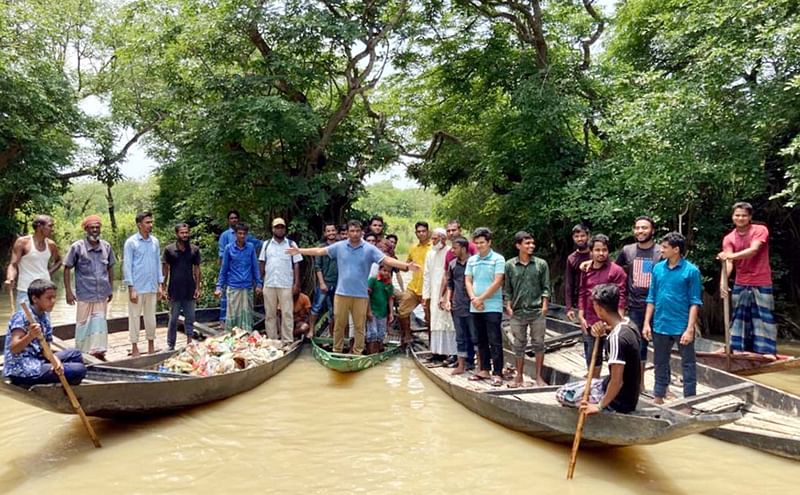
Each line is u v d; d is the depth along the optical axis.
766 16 8.23
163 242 18.58
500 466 4.95
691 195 9.77
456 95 15.41
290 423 6.03
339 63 13.81
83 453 5.16
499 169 13.80
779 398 5.66
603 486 4.54
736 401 5.88
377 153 14.37
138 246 7.83
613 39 14.40
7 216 18.66
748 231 6.64
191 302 8.34
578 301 7.08
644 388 6.19
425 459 5.11
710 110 8.98
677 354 7.67
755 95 8.41
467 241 7.25
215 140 11.95
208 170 12.00
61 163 17.88
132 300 7.75
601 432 4.67
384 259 7.92
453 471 4.85
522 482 4.63
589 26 14.40
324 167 14.09
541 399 5.96
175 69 12.83
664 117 9.14
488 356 7.05
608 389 4.50
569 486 4.54
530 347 7.66
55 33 17.81
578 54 13.82
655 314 5.67
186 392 6.03
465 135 16.47
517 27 13.72
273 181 12.46
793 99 7.91
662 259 6.06
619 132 10.41
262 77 12.14
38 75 16.72
